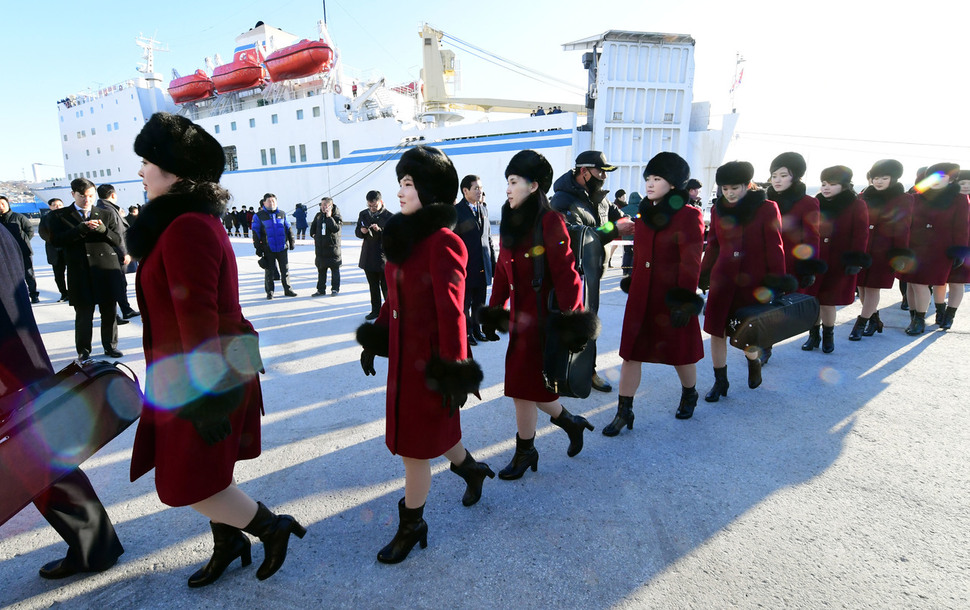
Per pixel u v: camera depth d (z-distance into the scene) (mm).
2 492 1291
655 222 2602
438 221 1571
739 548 1858
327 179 23734
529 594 1655
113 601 1655
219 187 1452
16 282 1576
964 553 1802
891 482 2275
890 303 6203
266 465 2531
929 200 4426
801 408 3131
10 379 1536
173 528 2053
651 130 16328
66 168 32469
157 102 27734
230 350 1423
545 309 2141
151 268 1362
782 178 3762
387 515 2113
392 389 1710
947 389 3367
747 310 2924
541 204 2070
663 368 3998
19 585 1738
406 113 27156
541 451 2654
